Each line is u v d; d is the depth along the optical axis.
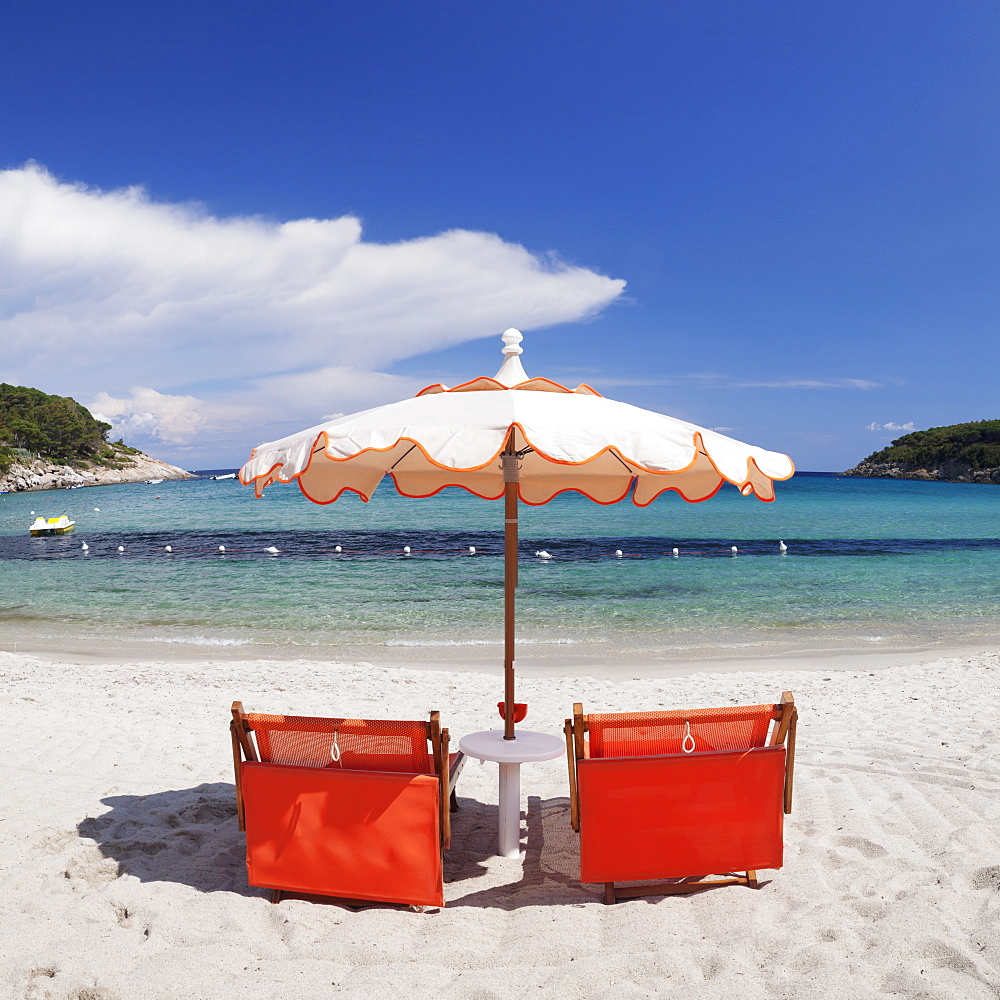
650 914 3.01
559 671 9.16
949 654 10.02
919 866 3.27
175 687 7.86
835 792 4.29
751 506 51.41
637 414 3.17
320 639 11.12
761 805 3.15
